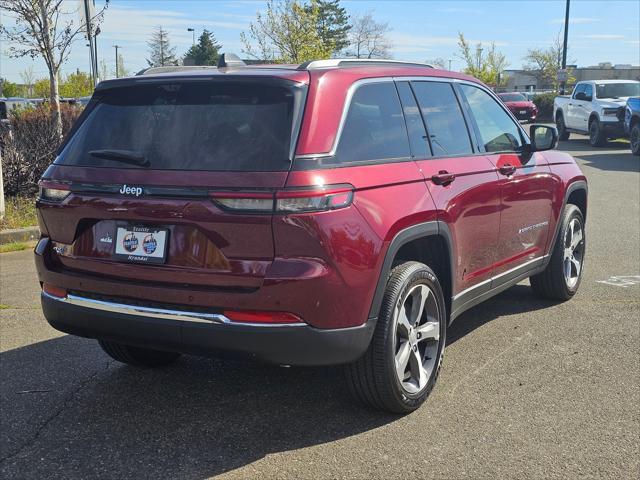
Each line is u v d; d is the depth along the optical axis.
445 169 4.29
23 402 4.23
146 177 3.55
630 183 14.36
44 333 5.50
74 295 3.84
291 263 3.33
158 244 3.55
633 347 4.99
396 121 4.09
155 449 3.64
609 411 3.97
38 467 3.47
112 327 3.69
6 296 6.59
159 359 4.74
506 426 3.81
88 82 35.50
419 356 4.04
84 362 4.88
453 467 3.39
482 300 4.93
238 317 3.38
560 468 3.37
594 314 5.79
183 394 4.32
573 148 22.97
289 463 3.47
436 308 4.14
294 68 3.78
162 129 3.66
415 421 3.89
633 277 6.99
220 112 3.58
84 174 3.76
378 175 3.72
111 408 4.14
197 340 3.46
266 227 3.31
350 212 3.47
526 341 5.16
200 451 3.61
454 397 4.20
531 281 6.14
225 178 3.37
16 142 10.67
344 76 3.79
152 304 3.58
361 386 3.80
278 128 3.44
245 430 3.83
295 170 3.34
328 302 3.39
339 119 3.62
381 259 3.61
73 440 3.75
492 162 4.85
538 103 42.91
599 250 8.26
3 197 9.55
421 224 3.94
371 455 3.53
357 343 3.55
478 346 5.07
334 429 3.82
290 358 3.41
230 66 4.15
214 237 3.40
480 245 4.69
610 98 23.33
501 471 3.35
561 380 4.42
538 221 5.52
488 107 5.19
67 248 3.88
